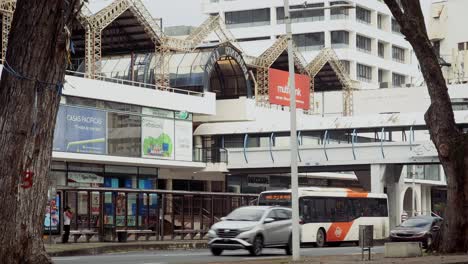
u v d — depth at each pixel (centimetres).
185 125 5894
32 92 1466
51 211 3678
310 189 4303
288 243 3241
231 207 5044
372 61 10500
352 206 4594
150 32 5700
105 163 5288
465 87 8400
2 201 1446
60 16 1477
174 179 6169
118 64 6019
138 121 5469
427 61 2748
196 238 4747
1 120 1465
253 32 10488
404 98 8644
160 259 2831
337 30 10094
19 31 1469
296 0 10331
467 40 9362
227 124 6309
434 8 9631
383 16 10894
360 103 8812
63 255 3194
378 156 5800
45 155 1487
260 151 6178
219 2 10731
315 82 8300
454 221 2770
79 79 4969
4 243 1438
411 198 8344
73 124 4928
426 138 8562
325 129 6075
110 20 5288
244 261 2516
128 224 4541
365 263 2261
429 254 2725
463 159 2748
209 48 6225
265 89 6825
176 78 6125
